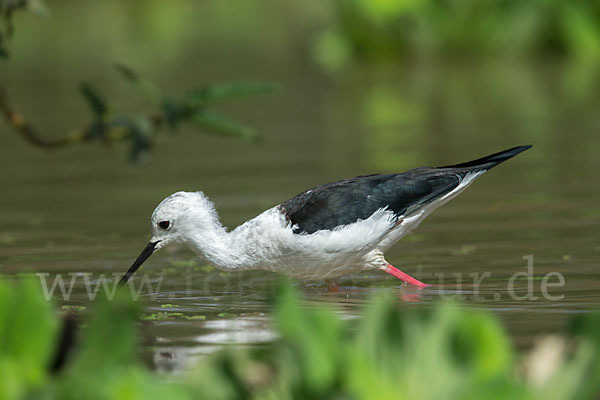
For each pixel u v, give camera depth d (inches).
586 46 1328.7
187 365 311.4
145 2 2086.6
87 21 1823.3
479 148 761.6
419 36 1347.2
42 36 1641.2
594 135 799.7
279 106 1034.1
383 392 186.1
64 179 719.1
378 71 1280.8
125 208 616.7
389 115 951.6
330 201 440.5
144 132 353.7
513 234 514.0
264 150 802.8
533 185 636.1
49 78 1210.0
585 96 1008.2
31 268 479.2
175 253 521.3
